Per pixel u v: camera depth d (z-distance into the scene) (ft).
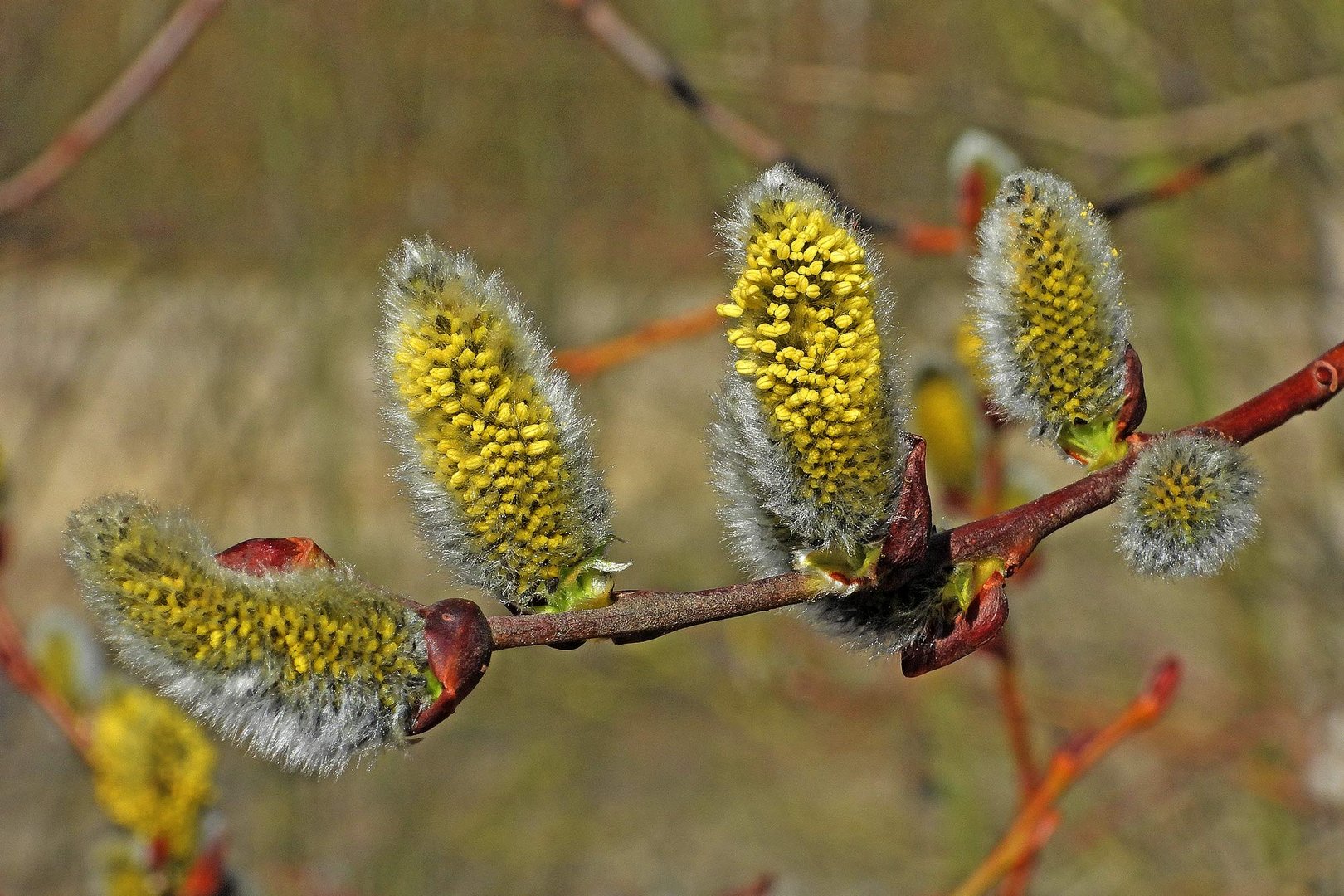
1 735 34.78
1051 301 8.95
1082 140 27.40
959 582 8.60
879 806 35.09
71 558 7.52
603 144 38.42
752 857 35.55
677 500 40.34
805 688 32.63
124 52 36.52
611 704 37.06
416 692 7.86
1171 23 31.14
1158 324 33.91
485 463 8.11
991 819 32.63
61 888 33.22
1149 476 8.54
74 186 36.81
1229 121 26.81
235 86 37.91
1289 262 32.89
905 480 8.19
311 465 37.19
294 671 7.63
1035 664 36.42
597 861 36.47
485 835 36.45
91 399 38.47
